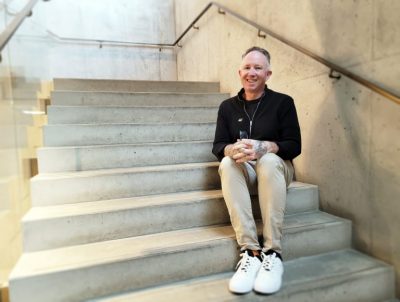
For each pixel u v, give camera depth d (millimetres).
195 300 1192
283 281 1320
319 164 1872
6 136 1590
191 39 3811
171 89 2943
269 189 1358
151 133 2143
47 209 1499
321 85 1820
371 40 1492
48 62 2973
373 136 1515
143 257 1288
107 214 1455
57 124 2051
